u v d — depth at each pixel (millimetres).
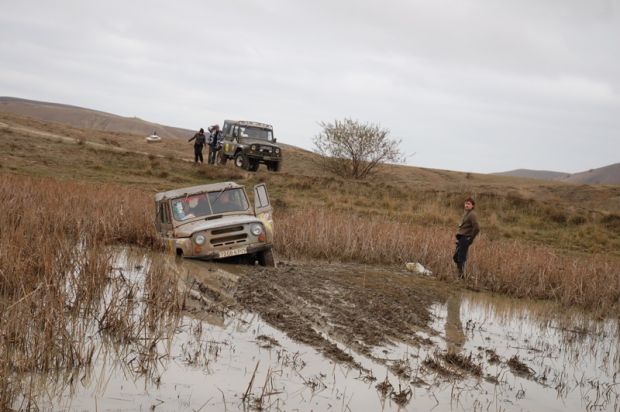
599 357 7312
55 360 5250
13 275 7336
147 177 26875
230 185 11570
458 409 4988
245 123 32031
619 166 190625
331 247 13719
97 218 12625
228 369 5391
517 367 6453
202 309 7324
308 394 4969
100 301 7250
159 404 4516
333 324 7184
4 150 26906
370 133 36625
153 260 10469
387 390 5176
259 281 9156
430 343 6922
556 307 10672
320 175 38281
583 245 21125
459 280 12070
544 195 35562
